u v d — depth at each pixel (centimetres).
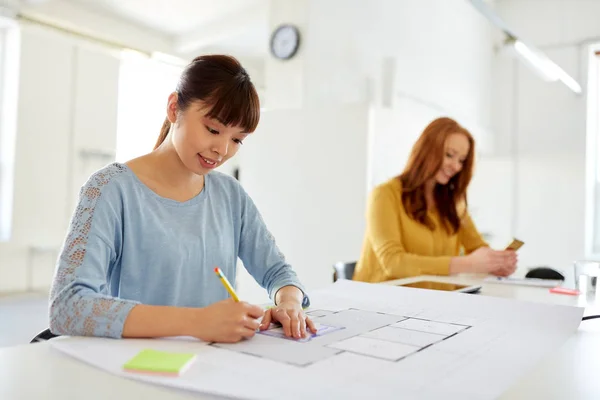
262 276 108
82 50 413
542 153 484
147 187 95
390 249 172
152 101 471
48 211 398
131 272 92
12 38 378
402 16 376
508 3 511
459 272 161
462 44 464
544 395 51
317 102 298
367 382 54
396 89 332
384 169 309
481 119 496
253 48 552
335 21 312
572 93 473
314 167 280
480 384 54
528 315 89
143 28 459
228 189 111
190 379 53
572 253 464
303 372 56
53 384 52
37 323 305
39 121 389
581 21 475
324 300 101
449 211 195
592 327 83
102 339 68
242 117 85
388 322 83
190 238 98
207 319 69
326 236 275
